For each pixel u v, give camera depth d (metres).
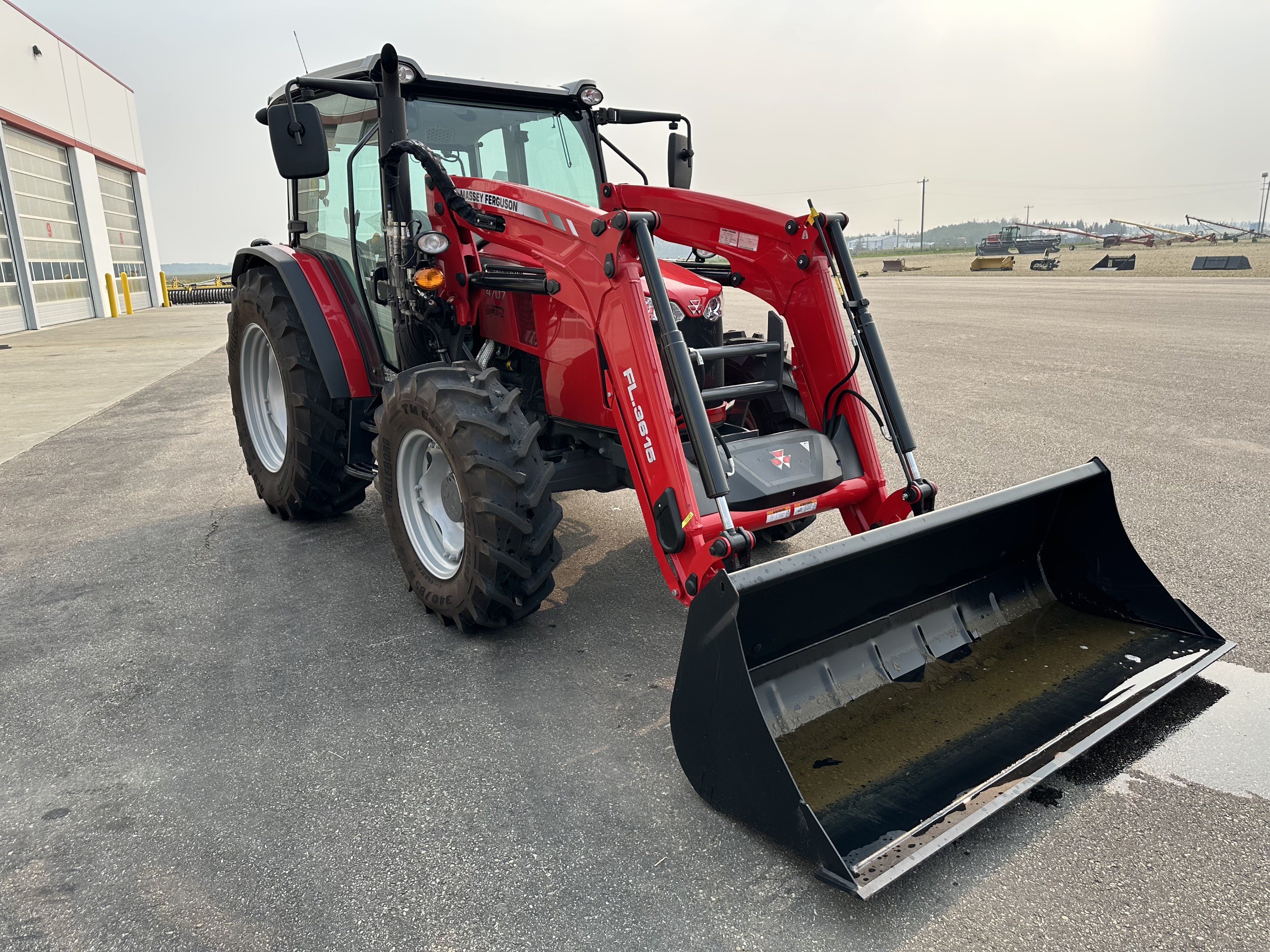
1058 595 3.17
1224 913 1.93
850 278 3.14
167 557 4.30
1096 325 14.14
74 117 21.14
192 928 1.93
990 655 2.84
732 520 2.62
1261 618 3.35
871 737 2.40
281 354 4.28
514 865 2.12
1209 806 2.29
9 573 4.11
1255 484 5.12
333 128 4.11
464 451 2.99
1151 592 2.95
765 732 2.05
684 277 3.44
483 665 3.15
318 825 2.28
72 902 2.02
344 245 4.18
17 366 11.77
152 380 10.37
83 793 2.43
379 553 4.32
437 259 3.54
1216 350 10.91
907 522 2.55
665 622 3.50
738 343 3.56
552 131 4.06
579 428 3.41
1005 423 6.90
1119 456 5.81
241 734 2.72
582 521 4.73
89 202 21.75
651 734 2.70
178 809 2.36
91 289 21.70
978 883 2.04
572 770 2.51
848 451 3.22
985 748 2.35
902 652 2.73
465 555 3.13
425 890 2.04
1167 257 50.09
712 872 2.09
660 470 2.69
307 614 3.61
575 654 3.23
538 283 3.15
